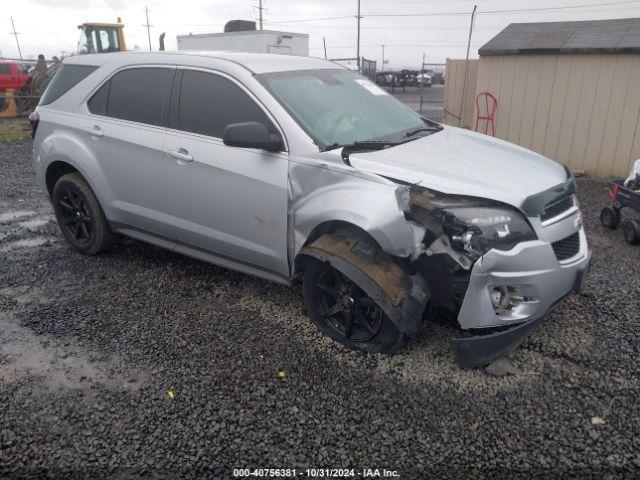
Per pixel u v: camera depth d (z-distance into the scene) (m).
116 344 3.66
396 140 3.97
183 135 4.16
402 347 3.59
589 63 8.64
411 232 3.14
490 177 3.36
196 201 4.13
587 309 4.11
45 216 6.63
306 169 3.54
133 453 2.71
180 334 3.78
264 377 3.29
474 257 3.06
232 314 4.06
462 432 2.85
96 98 4.80
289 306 4.18
